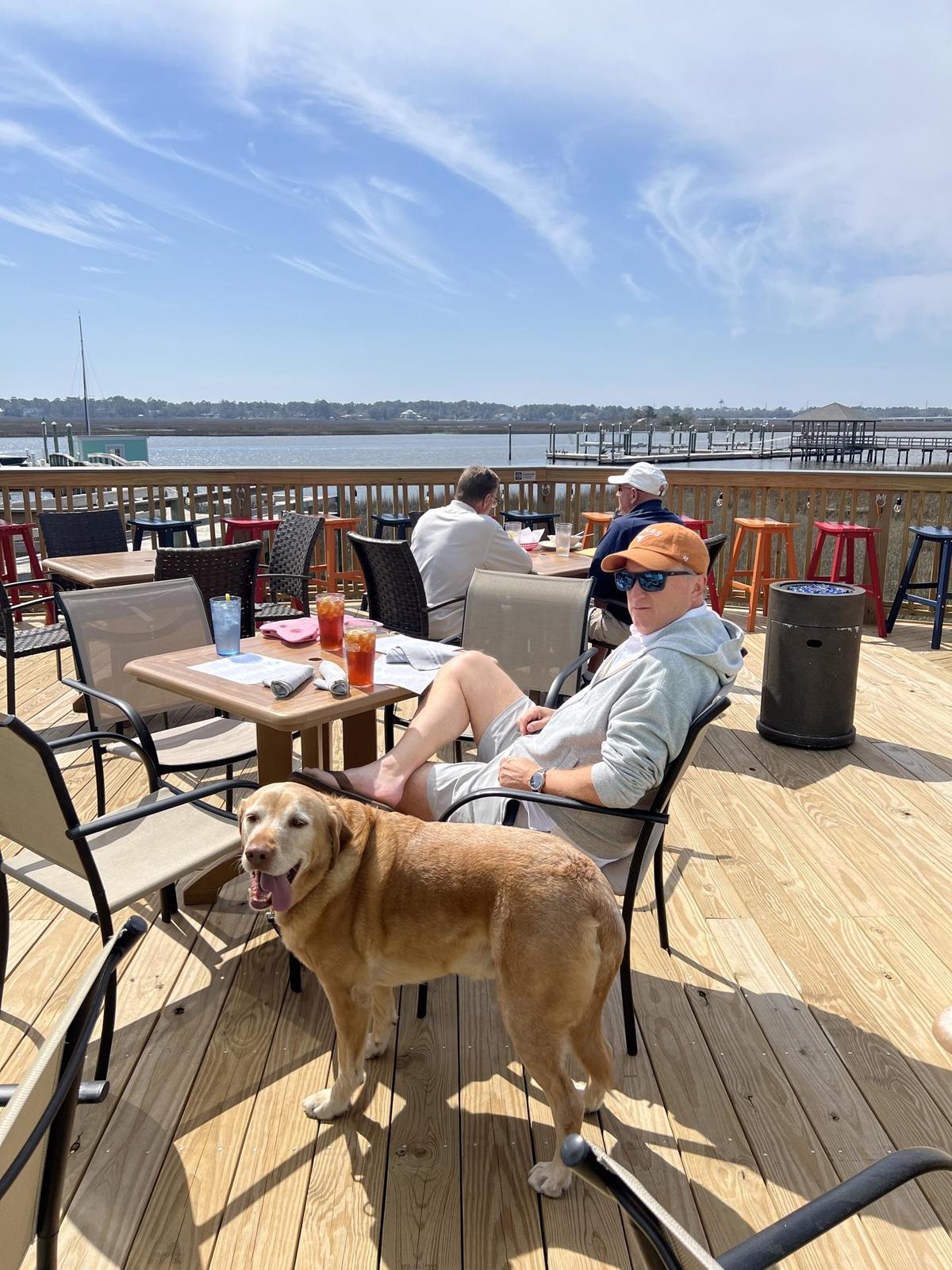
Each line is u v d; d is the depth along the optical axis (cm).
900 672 564
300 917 175
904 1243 159
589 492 791
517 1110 193
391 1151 180
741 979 244
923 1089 201
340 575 740
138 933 101
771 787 381
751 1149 182
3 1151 74
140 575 443
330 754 329
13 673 430
